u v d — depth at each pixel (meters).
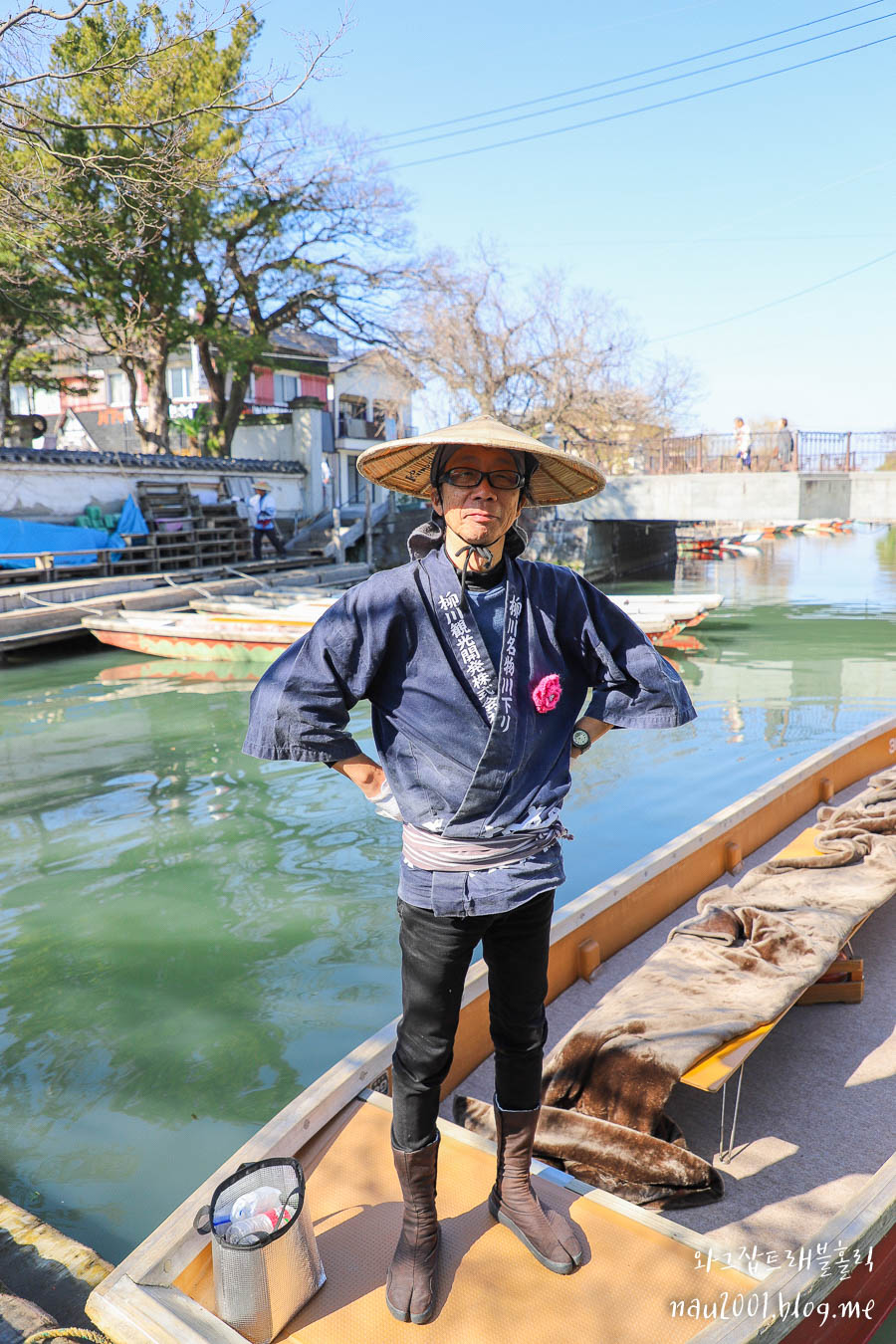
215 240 20.25
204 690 11.16
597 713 1.84
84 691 11.17
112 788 7.25
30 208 11.52
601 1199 2.07
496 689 1.65
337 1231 2.03
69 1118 3.29
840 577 25.30
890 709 10.02
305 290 22.73
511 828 1.66
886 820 4.05
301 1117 2.27
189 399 31.75
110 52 10.16
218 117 15.11
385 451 1.75
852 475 19.14
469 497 1.62
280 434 25.41
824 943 3.06
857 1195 2.06
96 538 16.66
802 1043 3.09
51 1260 2.40
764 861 4.36
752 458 20.80
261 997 4.10
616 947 3.56
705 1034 2.55
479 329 23.33
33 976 4.32
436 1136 1.85
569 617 1.78
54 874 5.53
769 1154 2.54
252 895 5.19
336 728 1.70
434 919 1.68
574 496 1.98
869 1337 2.15
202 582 16.22
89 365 23.47
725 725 9.34
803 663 12.85
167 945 4.60
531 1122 1.91
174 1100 3.38
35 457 16.31
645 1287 1.84
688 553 35.09
